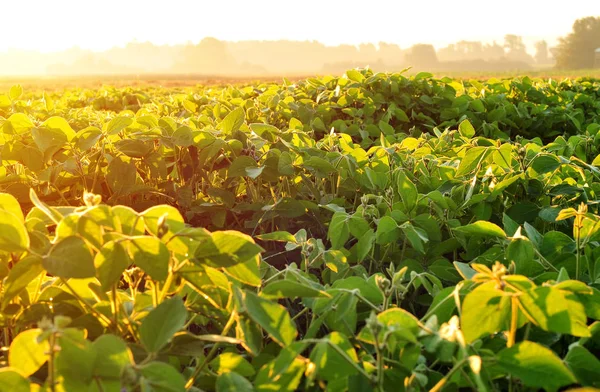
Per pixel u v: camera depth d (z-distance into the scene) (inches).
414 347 45.9
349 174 108.3
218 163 108.8
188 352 48.8
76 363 38.5
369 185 102.3
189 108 199.0
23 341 41.7
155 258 46.3
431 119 211.3
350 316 54.8
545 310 44.6
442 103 218.2
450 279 74.5
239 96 233.6
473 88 245.8
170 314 45.8
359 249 76.8
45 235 54.0
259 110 190.1
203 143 101.4
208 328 73.6
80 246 44.8
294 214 97.2
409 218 84.0
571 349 47.6
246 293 46.8
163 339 44.8
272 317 46.3
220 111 142.5
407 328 46.1
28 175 102.5
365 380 45.6
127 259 46.0
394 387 47.1
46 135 90.5
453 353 46.8
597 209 91.2
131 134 99.8
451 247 84.5
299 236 75.1
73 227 46.5
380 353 42.9
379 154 111.6
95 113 178.1
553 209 84.9
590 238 65.4
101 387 39.2
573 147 126.9
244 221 108.7
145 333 45.0
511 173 91.3
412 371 46.0
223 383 43.9
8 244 46.4
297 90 217.0
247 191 109.1
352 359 45.0
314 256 74.0
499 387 52.8
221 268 53.4
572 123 226.8
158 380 39.3
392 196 94.6
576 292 46.0
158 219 48.6
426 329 45.4
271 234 73.9
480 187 94.2
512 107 218.4
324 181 114.1
